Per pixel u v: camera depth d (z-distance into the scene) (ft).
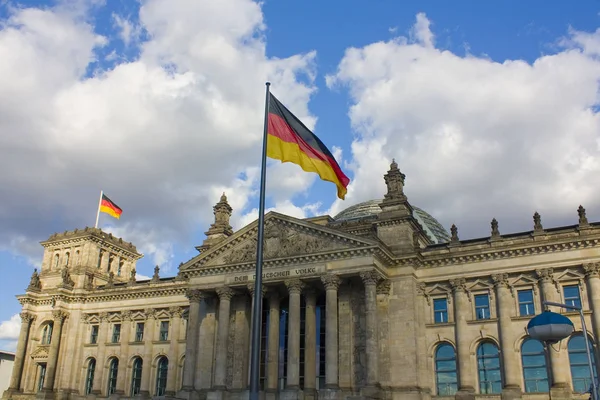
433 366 288.71
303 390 285.43
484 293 289.33
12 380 402.31
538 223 285.64
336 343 274.77
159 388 371.35
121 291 399.65
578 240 271.08
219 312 306.76
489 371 278.05
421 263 302.66
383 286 296.30
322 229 291.99
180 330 374.22
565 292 271.90
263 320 322.34
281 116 188.96
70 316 410.93
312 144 195.21
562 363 259.60
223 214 375.86
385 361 281.95
